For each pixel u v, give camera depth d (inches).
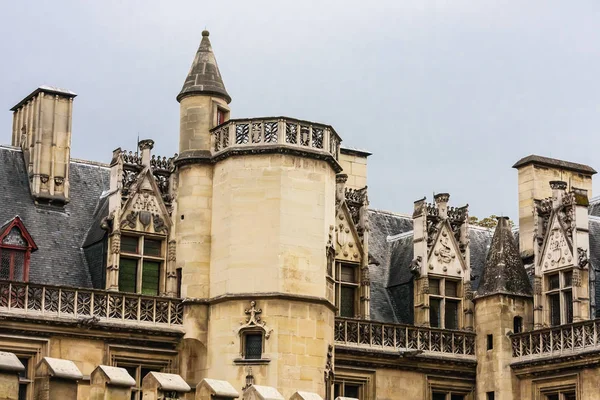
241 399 1679.4
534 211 1940.2
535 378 1840.6
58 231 1797.5
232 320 1707.7
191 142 1812.3
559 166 2091.5
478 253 2100.1
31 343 1636.3
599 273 1894.7
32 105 1860.2
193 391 1728.6
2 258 1697.8
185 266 1769.2
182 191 1801.2
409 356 1871.3
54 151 1834.4
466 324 1946.4
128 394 1249.4
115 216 1753.2
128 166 1793.8
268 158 1736.0
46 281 1732.3
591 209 2113.7
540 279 1900.8
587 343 1766.7
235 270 1721.2
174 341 1736.0
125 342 1702.8
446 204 1982.0
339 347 1820.9
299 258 1715.1
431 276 1943.9
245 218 1731.1
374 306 1957.4
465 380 1923.0
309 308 1706.4
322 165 1760.6
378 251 2041.1
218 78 1851.6
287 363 1679.4
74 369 1227.9
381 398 1854.1
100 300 1694.1
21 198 1798.7
